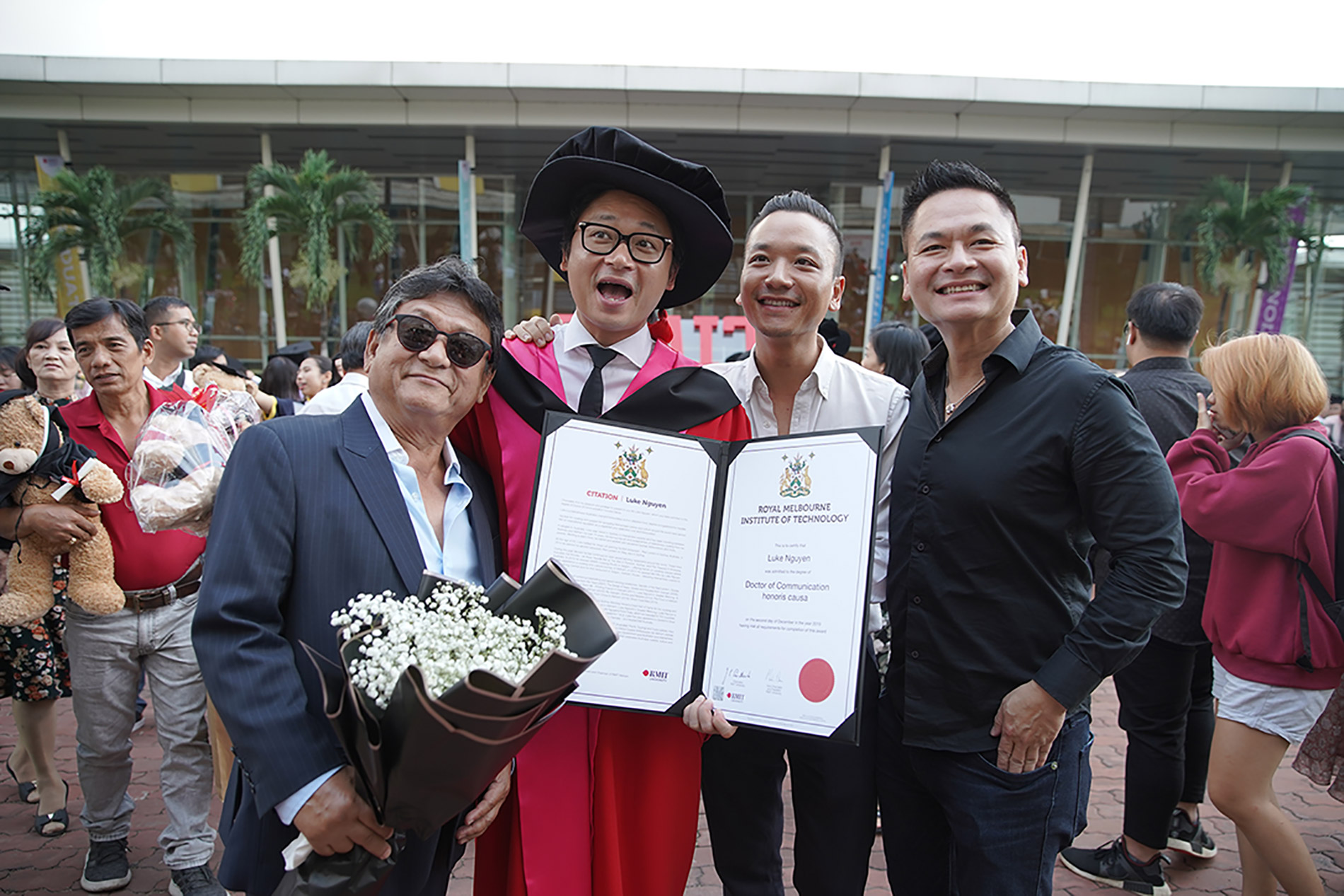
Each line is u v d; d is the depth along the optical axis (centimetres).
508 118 1598
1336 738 238
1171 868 315
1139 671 289
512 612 148
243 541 146
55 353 386
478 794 136
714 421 210
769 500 191
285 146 1712
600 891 184
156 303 424
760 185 1823
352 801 138
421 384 158
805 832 218
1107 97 1525
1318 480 232
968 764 182
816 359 233
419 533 163
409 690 117
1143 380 319
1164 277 1798
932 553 186
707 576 189
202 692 284
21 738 342
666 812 193
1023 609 179
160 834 336
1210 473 256
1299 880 239
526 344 209
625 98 1562
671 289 233
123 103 1584
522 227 221
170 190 1791
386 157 1759
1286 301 1686
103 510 273
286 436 156
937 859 204
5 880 297
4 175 1838
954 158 1716
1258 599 242
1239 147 1609
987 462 180
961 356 198
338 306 1716
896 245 1802
